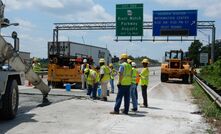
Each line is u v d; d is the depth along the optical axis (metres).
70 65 28.81
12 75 12.64
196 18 46.50
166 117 13.97
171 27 47.03
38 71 28.67
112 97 21.39
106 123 12.18
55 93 22.25
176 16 46.91
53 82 28.84
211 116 14.37
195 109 16.67
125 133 10.80
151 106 17.42
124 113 14.41
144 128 11.65
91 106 16.33
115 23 48.59
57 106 16.00
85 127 11.42
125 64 14.14
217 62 51.28
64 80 28.58
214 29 48.59
